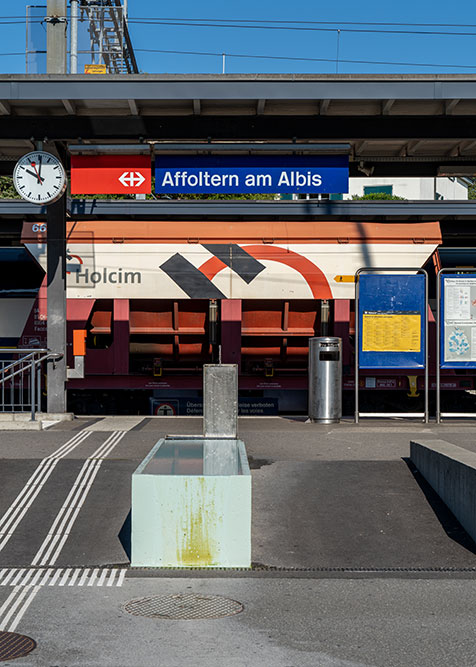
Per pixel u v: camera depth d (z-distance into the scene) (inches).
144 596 248.5
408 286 534.9
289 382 687.1
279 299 674.8
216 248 668.1
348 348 675.4
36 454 411.5
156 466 300.8
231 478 279.0
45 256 668.1
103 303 674.2
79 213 690.2
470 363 538.6
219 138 521.7
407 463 396.2
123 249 667.4
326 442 451.5
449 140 526.9
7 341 689.6
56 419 546.6
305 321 686.5
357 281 534.0
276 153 534.3
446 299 538.0
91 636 212.7
